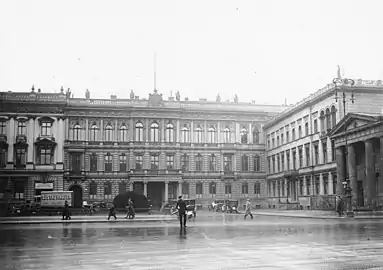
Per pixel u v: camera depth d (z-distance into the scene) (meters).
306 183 89.00
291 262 17.17
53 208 78.88
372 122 61.78
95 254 20.45
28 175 101.25
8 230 38.91
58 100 104.12
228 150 112.06
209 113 112.44
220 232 32.84
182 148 110.06
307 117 88.62
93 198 104.75
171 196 107.56
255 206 111.12
